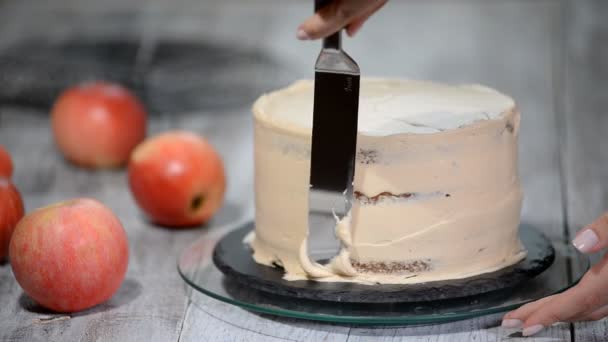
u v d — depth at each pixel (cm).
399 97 98
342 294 90
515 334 91
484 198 93
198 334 93
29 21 184
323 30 92
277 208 95
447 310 91
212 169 112
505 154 94
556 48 171
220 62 152
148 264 105
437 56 167
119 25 180
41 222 93
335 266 92
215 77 148
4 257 105
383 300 89
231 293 95
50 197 120
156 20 186
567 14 193
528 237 102
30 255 93
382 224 92
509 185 95
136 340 92
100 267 94
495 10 198
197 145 113
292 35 176
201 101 146
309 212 92
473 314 90
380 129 91
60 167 129
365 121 92
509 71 158
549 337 91
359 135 90
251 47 164
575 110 144
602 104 146
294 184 94
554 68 160
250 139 137
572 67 161
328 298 90
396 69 159
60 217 94
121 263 96
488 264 94
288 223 95
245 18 190
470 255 93
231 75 149
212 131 139
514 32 181
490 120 92
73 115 126
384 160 91
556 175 125
